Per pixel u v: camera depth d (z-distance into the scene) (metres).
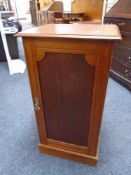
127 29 1.95
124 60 2.12
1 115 1.73
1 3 4.82
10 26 2.98
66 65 0.85
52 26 1.07
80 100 0.95
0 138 1.44
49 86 0.96
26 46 0.84
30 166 1.20
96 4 2.91
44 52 0.84
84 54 0.79
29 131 1.52
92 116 0.98
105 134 1.47
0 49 3.04
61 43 0.78
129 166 1.19
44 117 1.11
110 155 1.27
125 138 1.43
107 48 0.74
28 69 0.92
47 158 1.26
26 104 1.91
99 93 0.89
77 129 1.09
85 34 0.76
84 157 1.18
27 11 9.62
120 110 1.78
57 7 4.21
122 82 2.25
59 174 1.14
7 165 1.21
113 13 2.18
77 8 3.36
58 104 1.01
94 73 0.83
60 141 1.20
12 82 2.42
